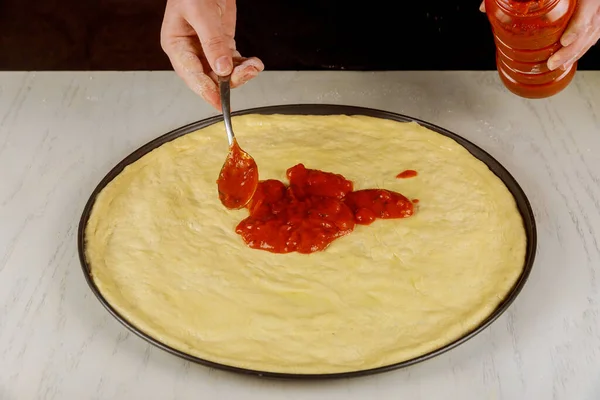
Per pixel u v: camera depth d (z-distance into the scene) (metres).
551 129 0.96
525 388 0.71
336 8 1.15
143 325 0.73
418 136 0.92
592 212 0.86
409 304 0.74
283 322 0.73
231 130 0.80
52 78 1.06
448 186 0.86
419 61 1.19
